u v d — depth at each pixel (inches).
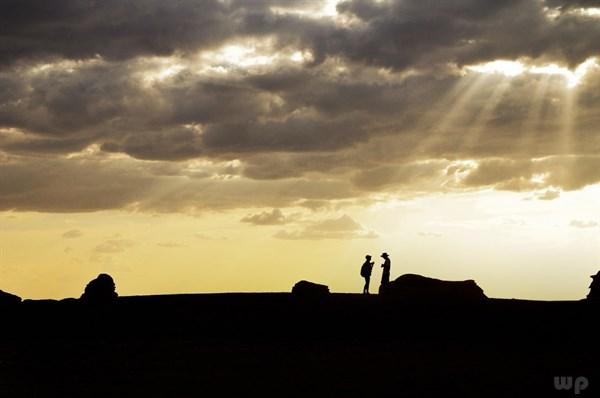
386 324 1382.9
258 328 1402.6
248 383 930.1
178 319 1459.2
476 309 1402.6
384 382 931.3
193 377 973.2
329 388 897.5
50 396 864.3
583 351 1175.0
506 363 1067.9
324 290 1552.7
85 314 1489.9
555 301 1433.3
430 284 1541.6
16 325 1437.0
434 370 1011.3
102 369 1040.2
